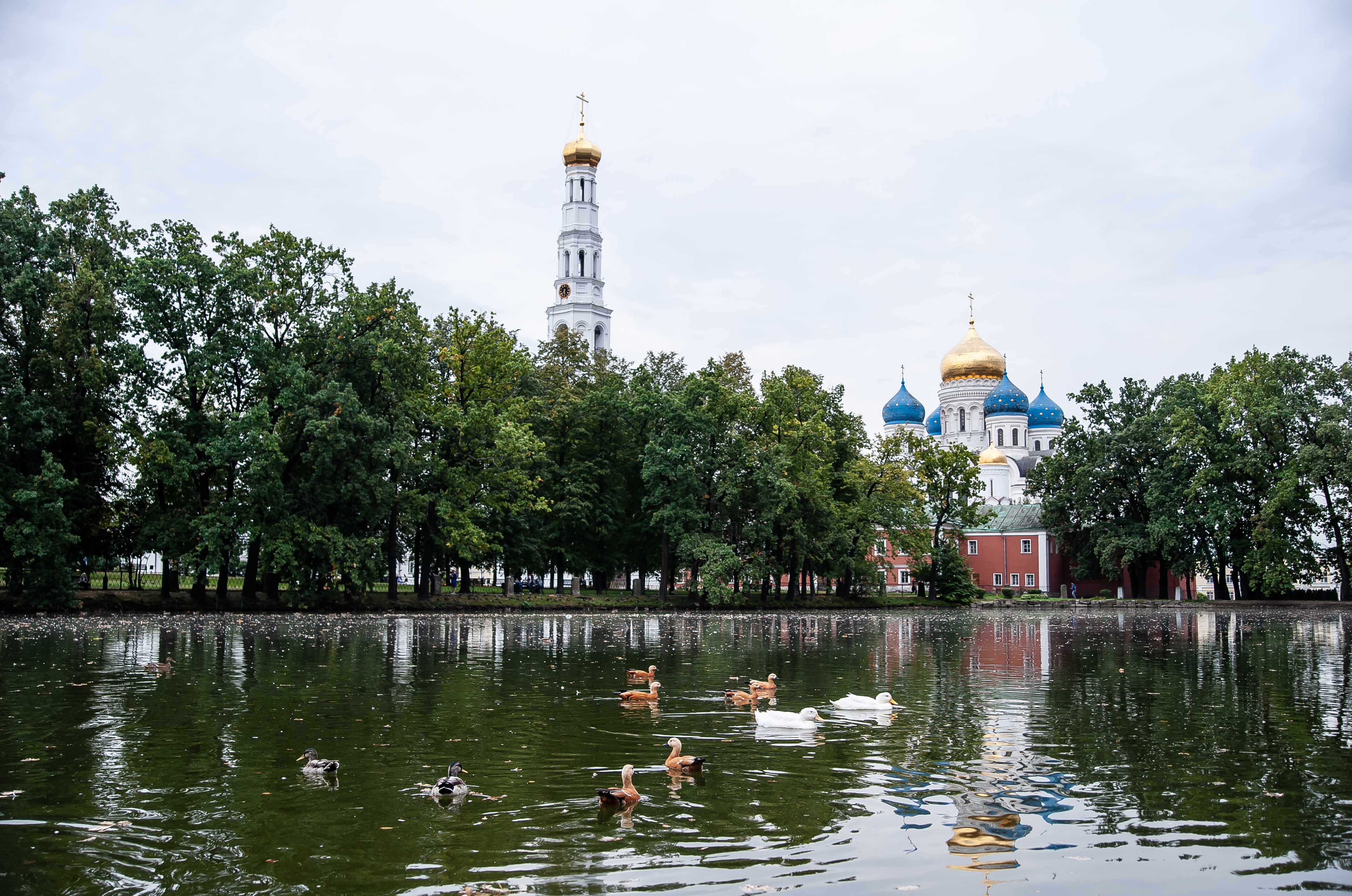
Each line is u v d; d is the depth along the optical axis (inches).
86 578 2469.2
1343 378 3319.4
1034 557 4977.9
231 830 468.4
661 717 807.1
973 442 5802.2
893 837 462.0
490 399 2773.1
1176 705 886.4
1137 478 4040.4
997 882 401.7
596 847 444.1
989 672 1176.2
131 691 910.4
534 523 3021.7
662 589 3019.2
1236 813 504.4
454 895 384.8
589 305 5113.2
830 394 3558.1
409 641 1545.3
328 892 387.9
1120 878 407.5
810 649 1505.9
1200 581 5305.1
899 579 5255.9
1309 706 877.2
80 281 2039.9
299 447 2287.2
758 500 3034.0
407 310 2465.6
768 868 417.7
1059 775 589.9
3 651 1273.4
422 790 546.9
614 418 3157.0
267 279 2310.5
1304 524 3420.3
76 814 494.9
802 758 641.6
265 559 2182.6
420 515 2492.6
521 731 730.2
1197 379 3998.5
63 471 1963.6
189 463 2089.1
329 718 775.7
